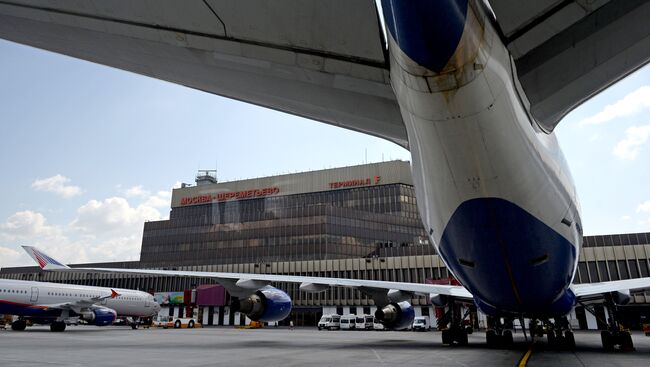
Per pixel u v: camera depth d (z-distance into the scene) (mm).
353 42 6664
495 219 7953
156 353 12398
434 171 7559
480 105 6125
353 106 8930
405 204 87688
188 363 9656
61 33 7777
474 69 5656
